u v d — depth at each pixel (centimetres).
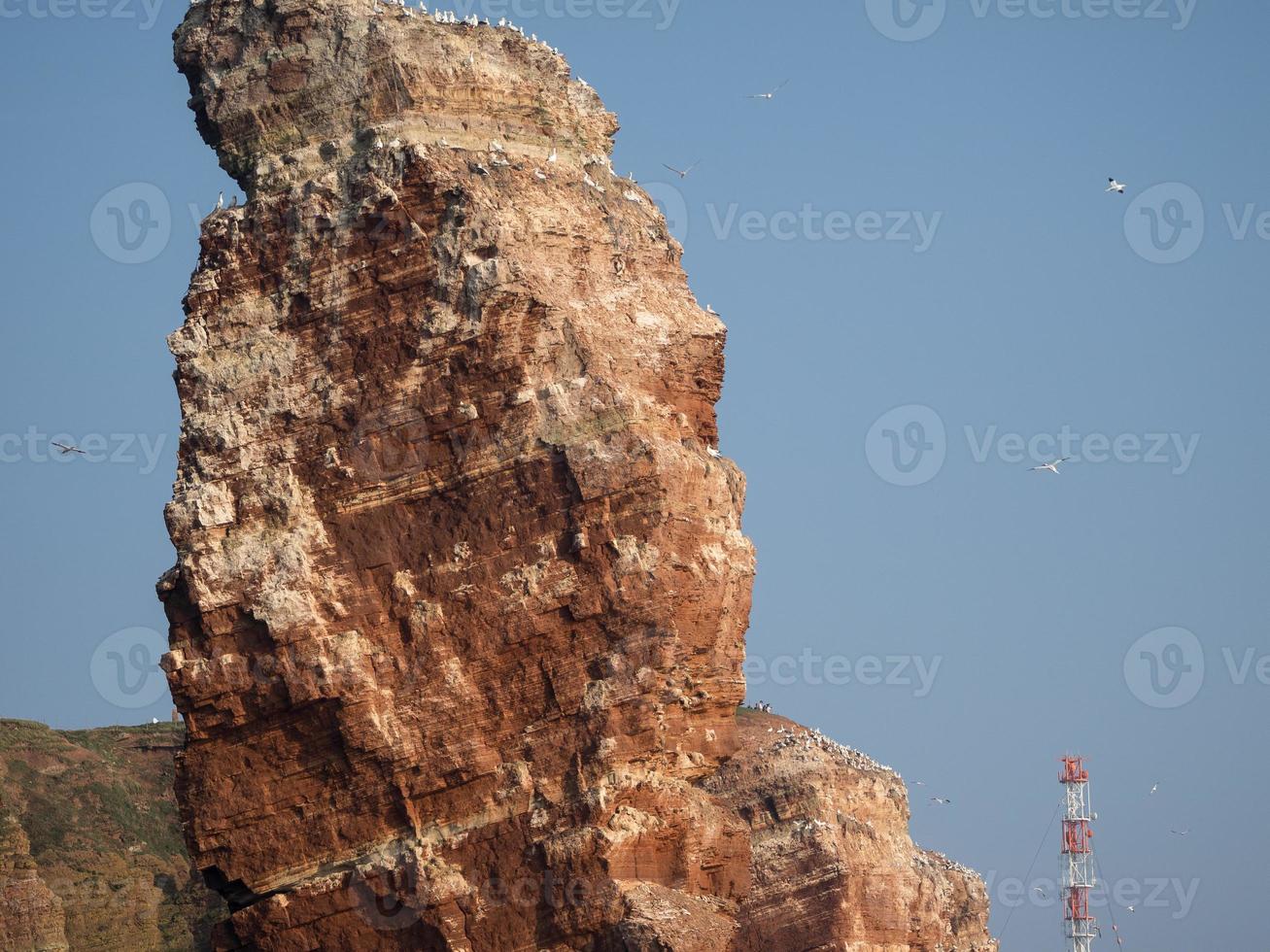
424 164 10031
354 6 10400
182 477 10131
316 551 9906
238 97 10425
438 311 9919
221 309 10225
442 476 9919
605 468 9788
